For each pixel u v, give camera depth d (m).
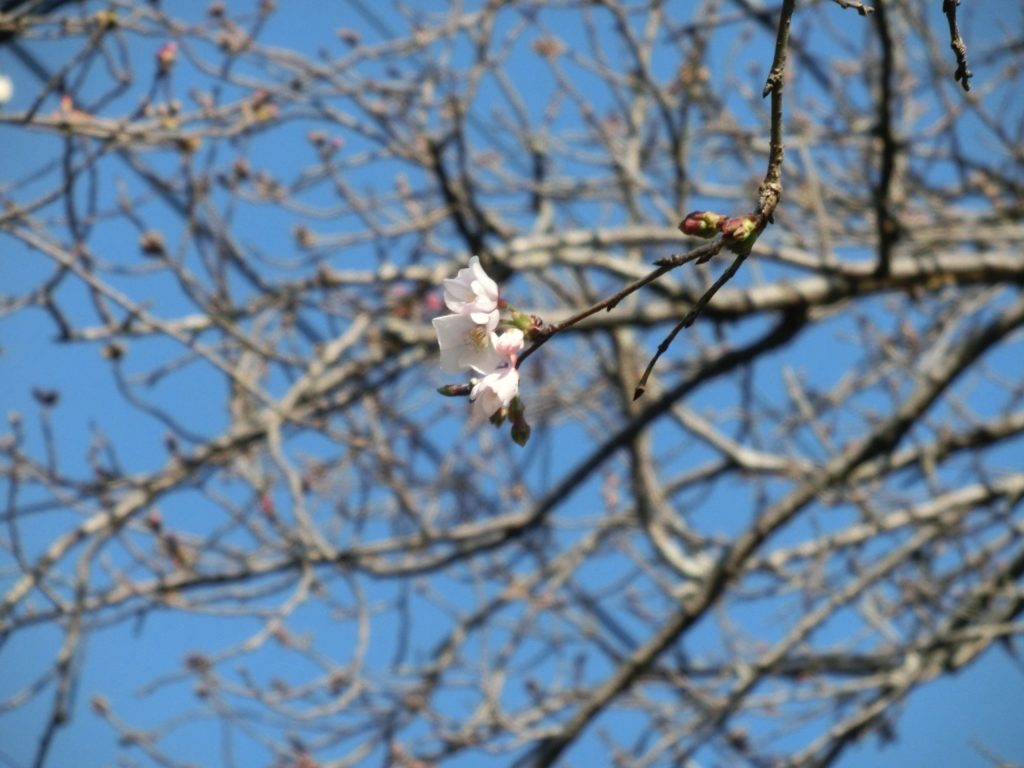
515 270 6.96
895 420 6.88
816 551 7.38
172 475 6.62
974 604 7.10
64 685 5.75
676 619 6.88
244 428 6.84
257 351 6.18
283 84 6.78
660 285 6.88
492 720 6.87
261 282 7.11
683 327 2.34
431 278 7.02
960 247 7.61
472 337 2.63
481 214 7.05
